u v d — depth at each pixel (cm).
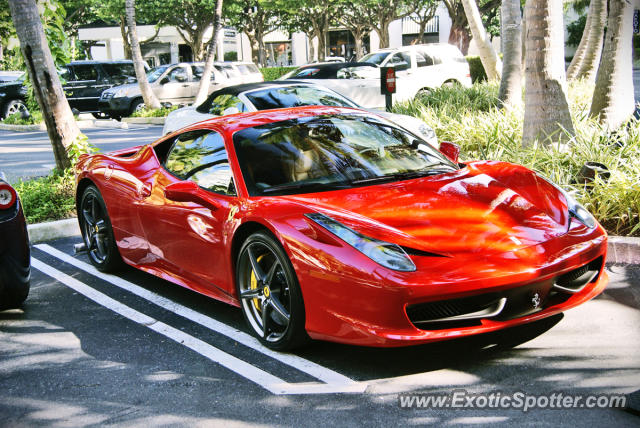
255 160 414
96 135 1669
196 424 301
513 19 1200
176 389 338
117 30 3678
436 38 4631
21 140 1623
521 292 327
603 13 1638
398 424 288
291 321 356
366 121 474
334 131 449
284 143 429
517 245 333
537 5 746
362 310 321
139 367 369
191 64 2183
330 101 974
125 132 1717
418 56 1794
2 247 443
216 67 2202
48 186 823
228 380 345
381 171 416
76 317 461
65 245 675
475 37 1700
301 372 348
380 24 3834
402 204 364
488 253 325
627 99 847
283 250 355
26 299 509
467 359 348
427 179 406
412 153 445
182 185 414
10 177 1052
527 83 770
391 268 315
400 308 312
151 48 4322
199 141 466
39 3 1009
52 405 329
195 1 3356
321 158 420
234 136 436
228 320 437
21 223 455
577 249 344
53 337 425
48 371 371
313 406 310
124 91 2077
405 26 4684
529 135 774
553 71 751
